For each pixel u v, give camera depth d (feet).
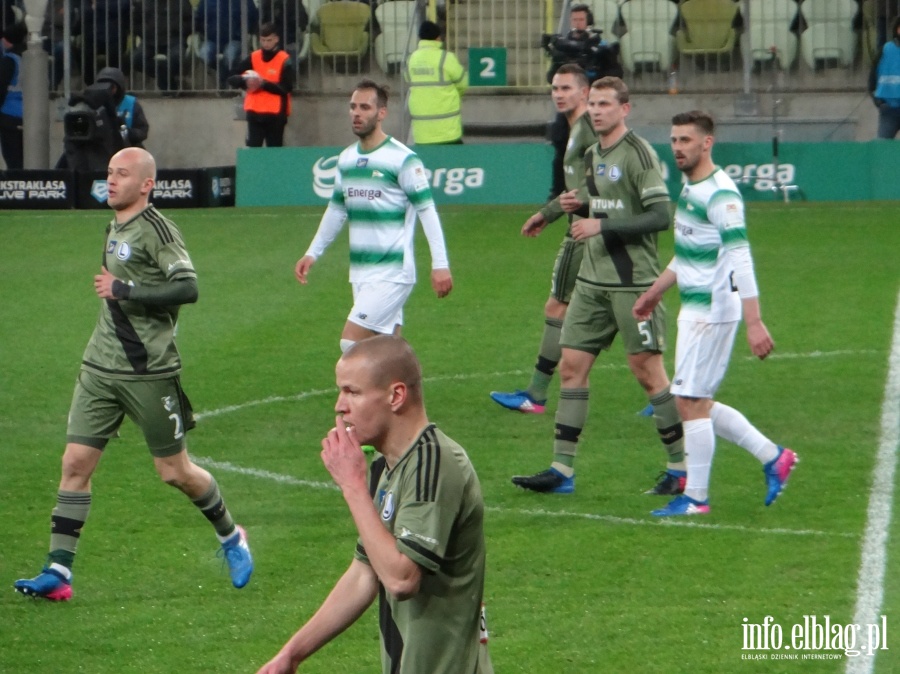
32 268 179.32
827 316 149.79
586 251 93.30
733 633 69.10
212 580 77.82
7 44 256.32
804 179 220.84
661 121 255.50
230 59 259.39
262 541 84.33
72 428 74.18
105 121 223.51
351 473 44.04
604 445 106.63
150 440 74.13
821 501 91.04
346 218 106.73
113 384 73.15
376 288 103.81
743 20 249.34
